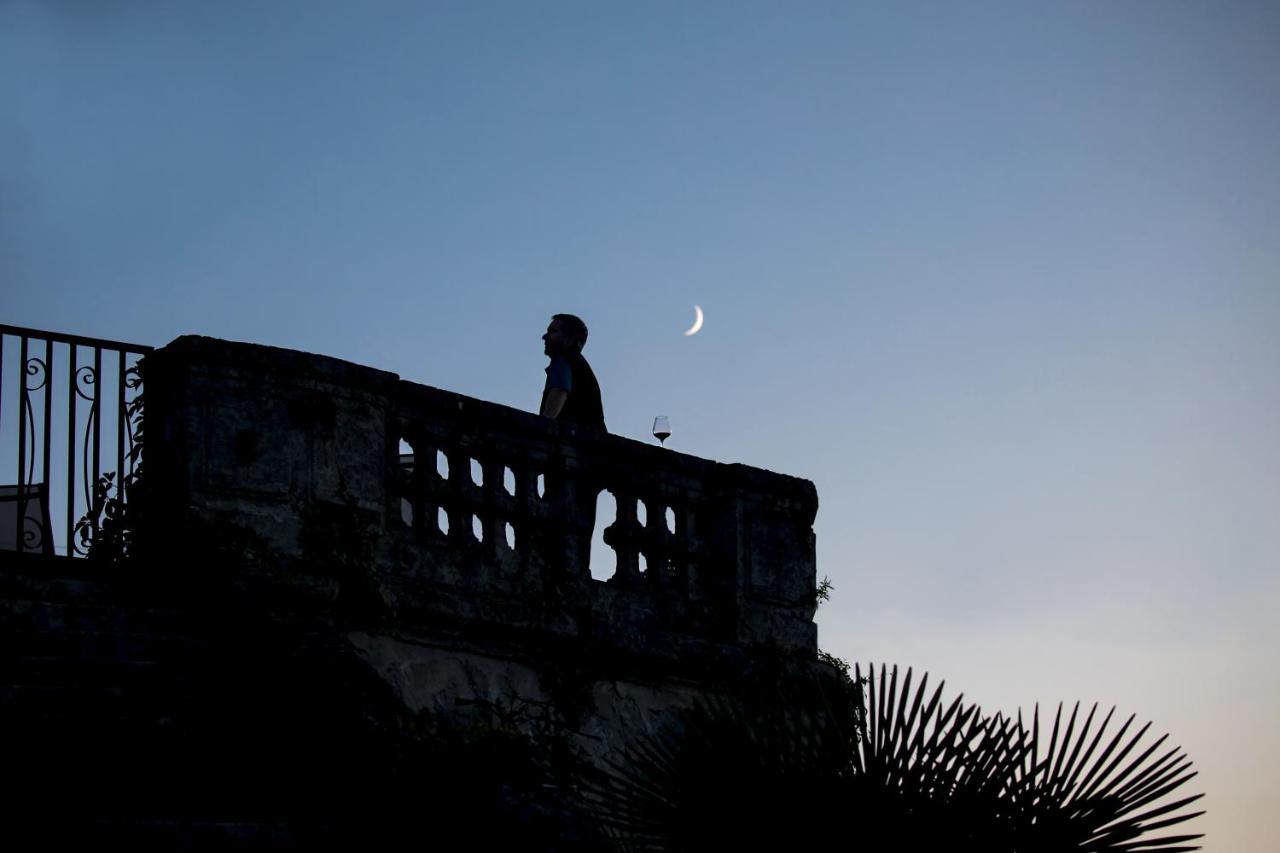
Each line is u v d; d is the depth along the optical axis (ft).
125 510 32.32
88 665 28.07
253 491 31.78
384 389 34.06
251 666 29.68
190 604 30.63
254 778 28.17
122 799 26.30
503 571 35.45
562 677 35.42
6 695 26.37
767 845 24.90
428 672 33.24
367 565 32.50
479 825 28.91
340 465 32.89
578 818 29.35
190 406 31.65
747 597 39.78
